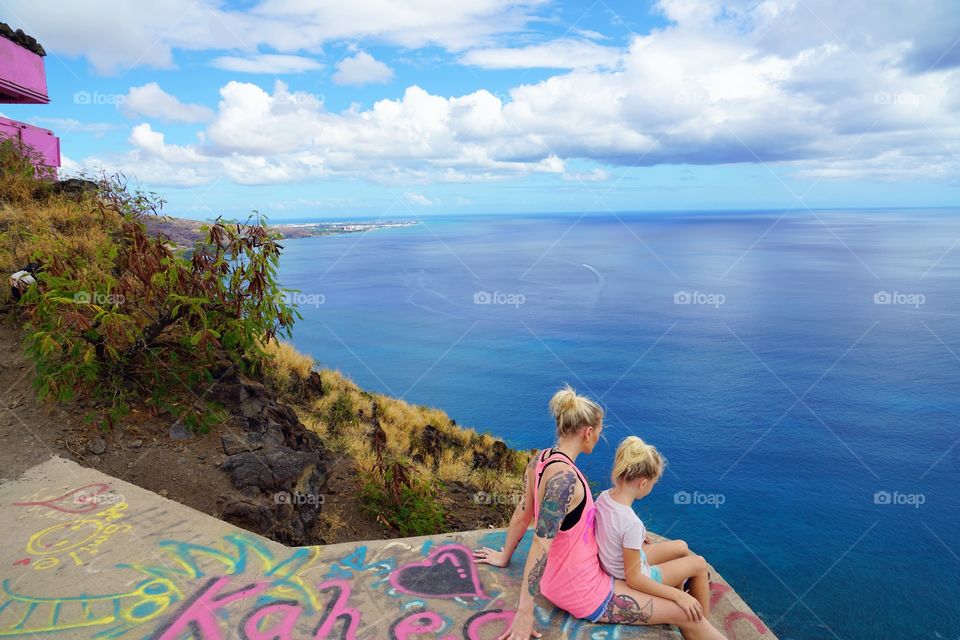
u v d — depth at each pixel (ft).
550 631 9.39
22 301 20.84
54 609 9.95
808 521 158.92
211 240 22.40
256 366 27.45
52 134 50.44
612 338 507.71
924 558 133.90
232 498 18.47
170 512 13.66
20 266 26.71
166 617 9.75
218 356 23.91
